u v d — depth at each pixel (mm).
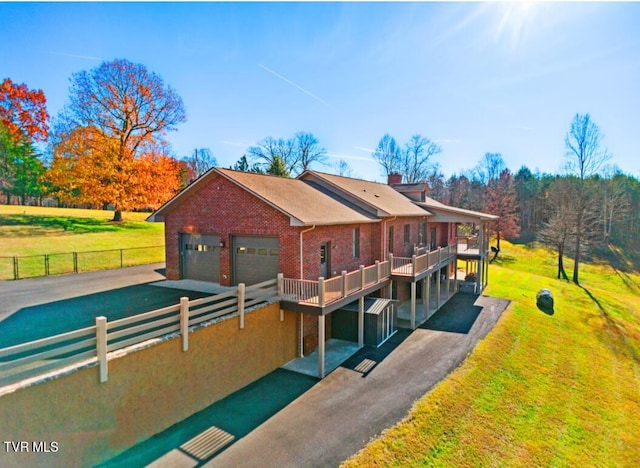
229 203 14641
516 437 9430
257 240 14227
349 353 13547
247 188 13594
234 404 9688
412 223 22531
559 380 13227
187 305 8750
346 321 14859
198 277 16359
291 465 7352
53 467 6250
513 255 46781
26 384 5887
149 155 33562
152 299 13406
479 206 54625
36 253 22109
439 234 27516
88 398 6781
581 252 45250
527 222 60500
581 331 19312
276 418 9055
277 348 12055
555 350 15867
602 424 11031
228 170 14750
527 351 14984
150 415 7988
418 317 18359
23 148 42562
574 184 37781
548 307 21922
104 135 31234
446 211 24156
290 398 10086
